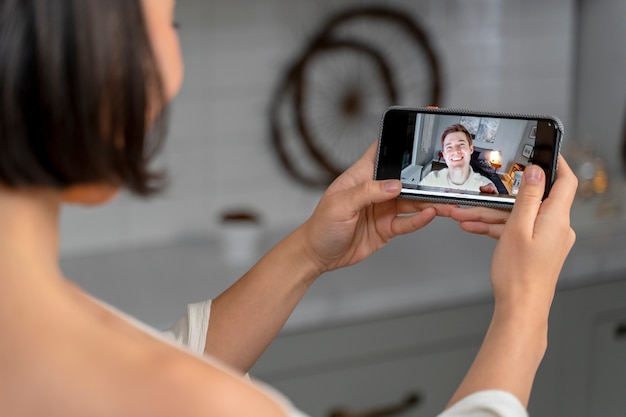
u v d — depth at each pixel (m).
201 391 0.48
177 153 2.28
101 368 0.48
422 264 2.12
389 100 2.38
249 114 2.31
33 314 0.48
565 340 2.13
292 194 2.40
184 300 1.95
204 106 2.28
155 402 0.47
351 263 0.98
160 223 2.31
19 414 0.48
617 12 2.41
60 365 0.48
